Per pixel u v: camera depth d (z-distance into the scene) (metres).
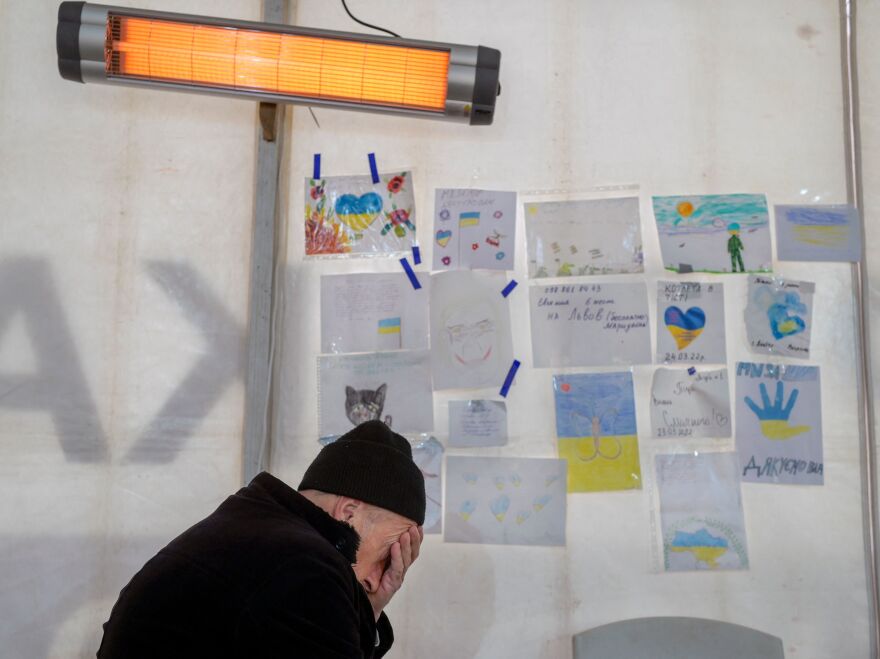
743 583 1.99
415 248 2.09
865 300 2.05
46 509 2.00
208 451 2.02
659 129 2.12
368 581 1.46
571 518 2.01
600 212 2.09
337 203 2.11
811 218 2.08
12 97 2.10
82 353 2.04
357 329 2.07
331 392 2.05
